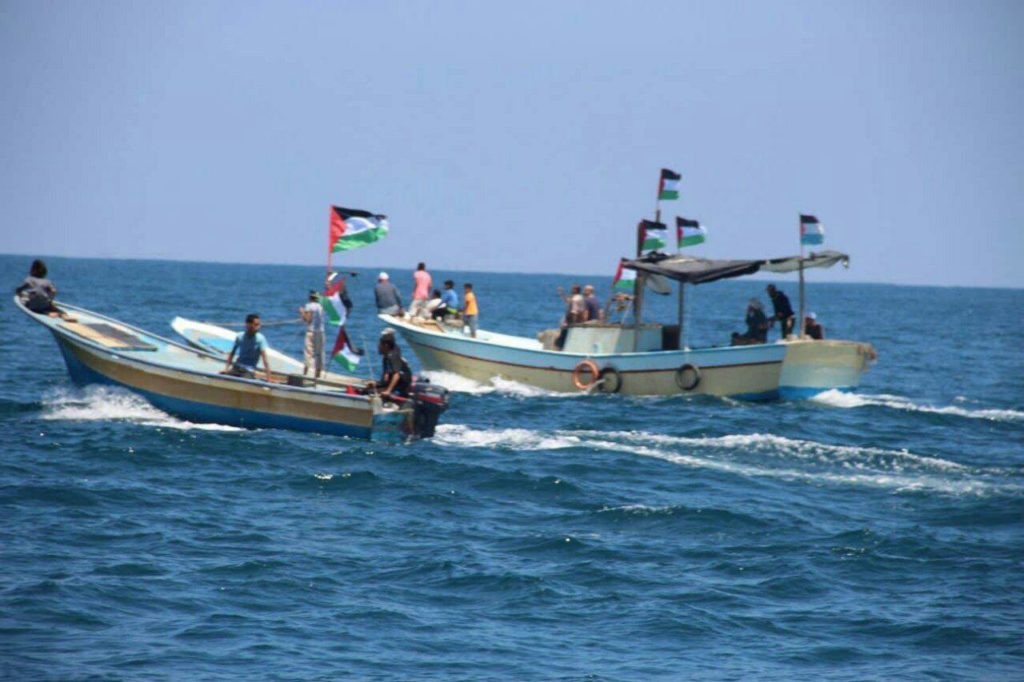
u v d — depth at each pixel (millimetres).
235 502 45938
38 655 29516
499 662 30703
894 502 50031
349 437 58719
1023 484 54188
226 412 60094
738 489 51812
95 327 67750
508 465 54875
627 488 51312
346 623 33094
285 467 52469
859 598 36750
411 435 59969
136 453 53219
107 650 30125
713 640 32844
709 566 39719
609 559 40000
